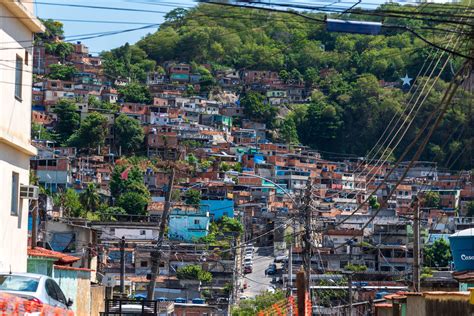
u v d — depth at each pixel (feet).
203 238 345.10
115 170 504.43
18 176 101.86
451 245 123.03
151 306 141.28
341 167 604.08
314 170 591.37
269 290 322.96
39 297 69.10
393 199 465.88
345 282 245.65
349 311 192.65
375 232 333.21
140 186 485.56
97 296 145.38
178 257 299.99
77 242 186.91
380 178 480.23
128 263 288.10
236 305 288.92
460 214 402.72
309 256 138.82
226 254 322.34
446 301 82.38
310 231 140.15
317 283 256.93
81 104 650.02
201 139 646.74
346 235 331.36
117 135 624.18
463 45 64.39
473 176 162.81
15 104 99.45
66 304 76.13
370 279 283.18
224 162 599.16
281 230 375.86
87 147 604.08
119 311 127.44
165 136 625.00
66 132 627.05
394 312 114.73
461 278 119.03
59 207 310.04
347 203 379.55
